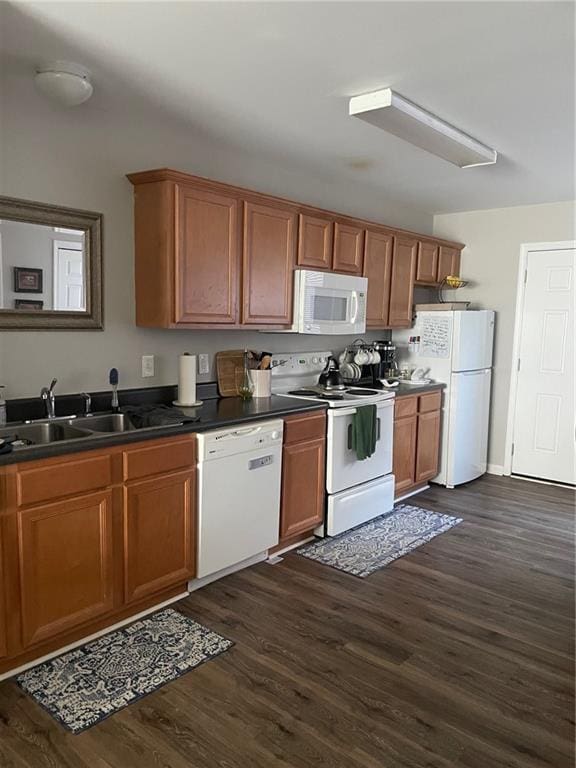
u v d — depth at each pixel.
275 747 1.89
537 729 2.01
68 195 2.77
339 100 2.69
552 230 4.87
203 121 2.99
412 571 3.23
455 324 4.67
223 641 2.48
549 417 5.00
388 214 4.94
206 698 2.12
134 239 3.05
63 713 2.02
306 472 3.45
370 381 4.63
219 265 3.12
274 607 2.79
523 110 2.76
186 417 2.80
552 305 4.92
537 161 3.62
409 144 3.35
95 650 2.38
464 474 4.91
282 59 2.26
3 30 2.04
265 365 3.69
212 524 2.86
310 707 2.09
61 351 2.82
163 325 2.97
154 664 2.31
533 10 1.87
